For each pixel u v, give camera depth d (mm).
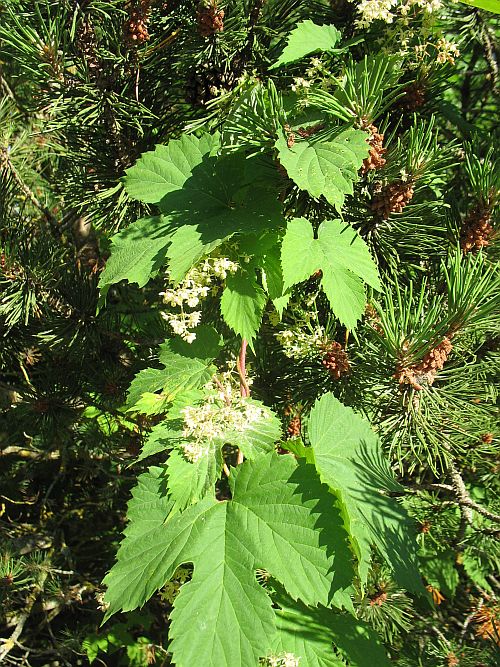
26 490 836
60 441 665
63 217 652
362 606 460
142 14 382
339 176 271
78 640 691
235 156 321
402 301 388
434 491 499
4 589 641
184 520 262
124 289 608
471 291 335
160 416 545
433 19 301
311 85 314
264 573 312
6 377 710
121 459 620
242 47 425
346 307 276
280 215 293
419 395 363
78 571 800
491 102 541
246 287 278
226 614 242
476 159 379
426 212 385
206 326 303
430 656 492
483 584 563
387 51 311
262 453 268
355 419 320
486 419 414
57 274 520
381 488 300
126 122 421
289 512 255
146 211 457
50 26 377
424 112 401
